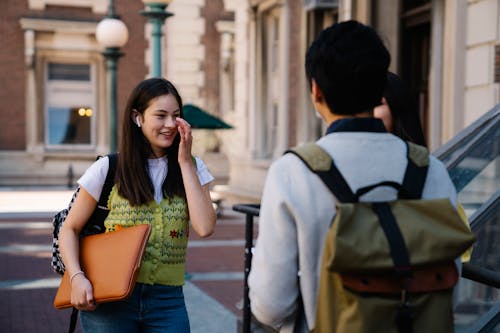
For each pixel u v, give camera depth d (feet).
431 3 28.58
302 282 5.27
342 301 5.03
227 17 72.69
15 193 61.11
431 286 5.04
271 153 52.26
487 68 22.61
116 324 8.35
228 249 32.35
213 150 71.36
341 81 5.49
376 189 5.30
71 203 8.56
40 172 68.49
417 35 31.68
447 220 5.15
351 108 5.61
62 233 8.31
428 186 5.55
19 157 68.13
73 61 70.08
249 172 53.52
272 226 5.30
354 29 5.55
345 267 4.86
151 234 8.52
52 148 69.72
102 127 70.28
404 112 7.86
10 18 67.92
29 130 68.28
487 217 9.84
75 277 7.97
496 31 22.18
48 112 69.87
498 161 10.66
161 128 8.59
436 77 27.91
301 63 44.50
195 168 9.09
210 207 8.70
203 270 27.02
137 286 8.42
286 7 47.06
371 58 5.45
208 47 72.59
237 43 57.31
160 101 8.59
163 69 71.87
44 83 69.51
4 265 27.48
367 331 4.91
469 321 9.23
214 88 72.84
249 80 54.08
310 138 44.27
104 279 7.95
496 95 22.08
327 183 5.23
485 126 11.20
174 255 8.70
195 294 22.58
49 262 28.19
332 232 4.91
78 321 19.12
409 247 4.96
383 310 4.95
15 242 33.55
